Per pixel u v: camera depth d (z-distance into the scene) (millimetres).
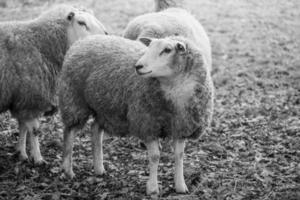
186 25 9281
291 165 7297
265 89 11125
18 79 7125
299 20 17391
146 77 6219
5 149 7988
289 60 13133
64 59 7234
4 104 7203
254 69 12469
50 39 7574
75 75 6977
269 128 8875
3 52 7113
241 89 11164
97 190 6734
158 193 6508
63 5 8039
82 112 7082
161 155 7910
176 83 6211
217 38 15234
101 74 6699
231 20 17234
